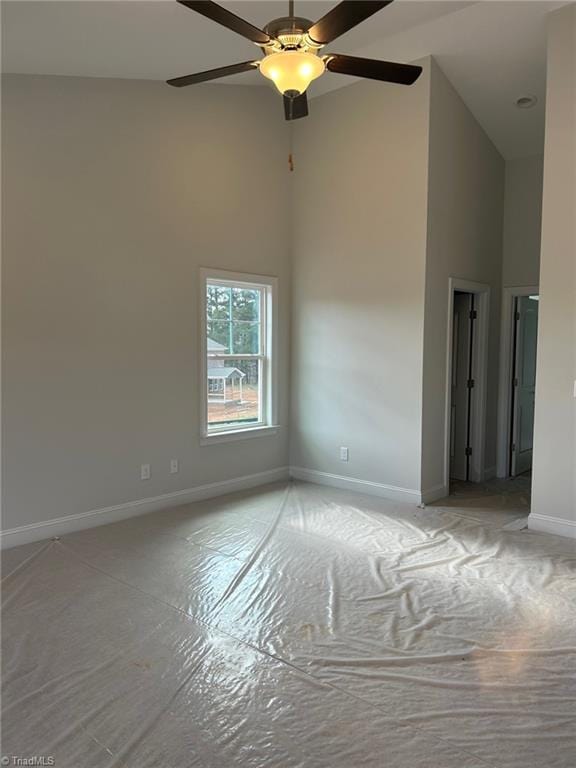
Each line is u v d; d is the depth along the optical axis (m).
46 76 3.51
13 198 3.39
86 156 3.73
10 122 3.36
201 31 3.29
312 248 5.13
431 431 4.57
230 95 4.66
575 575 3.11
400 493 4.62
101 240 3.85
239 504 4.51
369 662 2.25
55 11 2.77
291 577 3.08
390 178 4.51
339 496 4.77
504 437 5.62
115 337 3.97
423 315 4.38
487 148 5.12
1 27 2.83
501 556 3.40
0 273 3.36
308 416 5.29
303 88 2.46
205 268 4.54
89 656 2.29
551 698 2.02
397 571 3.17
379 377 4.70
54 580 3.02
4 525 3.46
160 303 4.24
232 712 1.95
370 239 4.68
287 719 1.91
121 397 4.04
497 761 1.72
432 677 2.15
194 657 2.28
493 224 5.29
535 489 3.89
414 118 4.32
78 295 3.74
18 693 2.04
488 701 2.01
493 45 4.04
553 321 3.76
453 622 2.59
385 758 1.73
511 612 2.68
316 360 5.17
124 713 1.94
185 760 1.72
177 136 4.29
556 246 3.71
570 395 3.71
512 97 4.59
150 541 3.63
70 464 3.76
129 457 4.11
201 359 4.57
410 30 4.11
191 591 2.89
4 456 3.44
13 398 3.46
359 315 4.80
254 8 3.29
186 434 4.50
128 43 3.30
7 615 2.63
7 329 3.41
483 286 5.17
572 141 3.62
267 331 5.19
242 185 4.81
